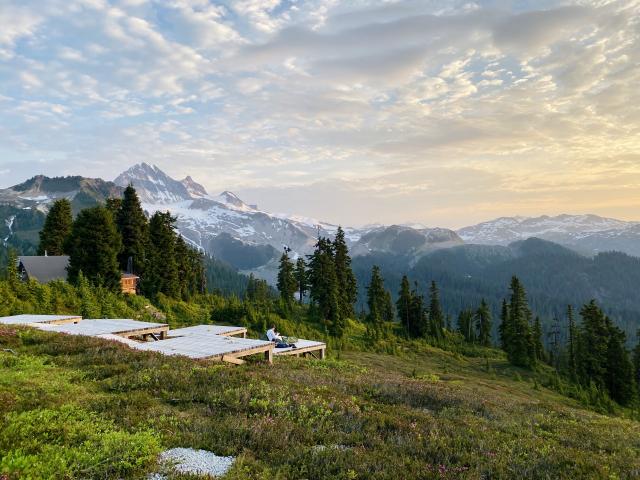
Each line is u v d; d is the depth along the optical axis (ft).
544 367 295.48
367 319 329.52
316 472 24.43
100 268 187.62
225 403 36.19
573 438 43.75
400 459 27.78
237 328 97.30
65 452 23.72
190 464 24.32
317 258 288.10
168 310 208.64
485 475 27.71
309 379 53.31
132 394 36.45
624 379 246.47
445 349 308.40
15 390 35.22
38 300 148.66
